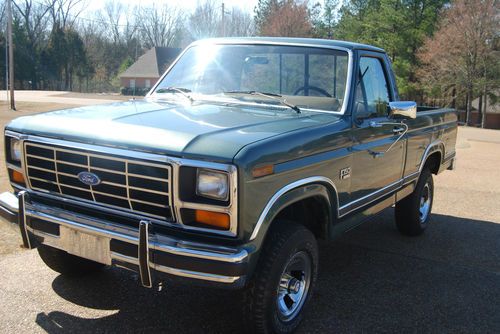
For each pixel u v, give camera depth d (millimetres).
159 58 70125
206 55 4465
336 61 4020
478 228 6352
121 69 78625
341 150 3582
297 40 4250
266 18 44375
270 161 2830
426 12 42031
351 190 3807
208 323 3551
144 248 2768
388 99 4668
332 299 4051
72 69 75875
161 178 2748
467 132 28000
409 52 42719
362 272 4680
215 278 2691
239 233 2711
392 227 6246
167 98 4125
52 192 3242
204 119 3232
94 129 3018
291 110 3754
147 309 3723
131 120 3121
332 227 3631
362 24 44406
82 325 3453
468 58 39906
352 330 3562
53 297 3824
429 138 5457
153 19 87500
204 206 2691
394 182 4699
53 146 3109
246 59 4277
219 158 2648
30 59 71812
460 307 4027
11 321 3445
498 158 14055
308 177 3189
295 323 3396
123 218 2984
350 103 3828
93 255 3023
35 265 4383
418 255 5230
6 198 3471
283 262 3068
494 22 38344
